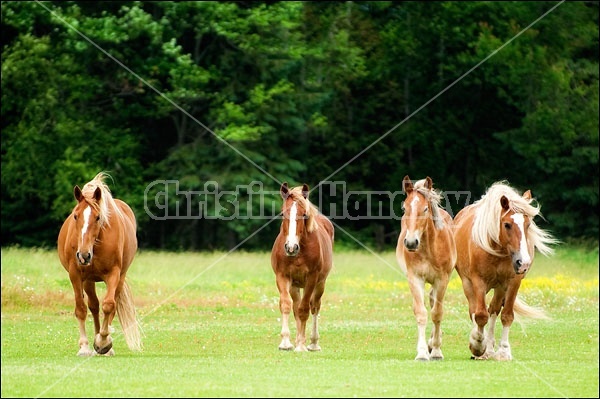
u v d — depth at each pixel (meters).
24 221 41.88
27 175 40.19
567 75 43.25
